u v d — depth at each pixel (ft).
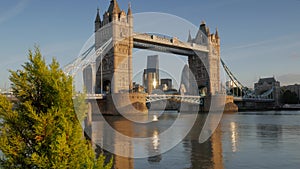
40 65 25.27
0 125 24.32
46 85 25.14
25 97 25.09
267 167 63.52
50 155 23.25
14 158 23.89
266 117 280.72
